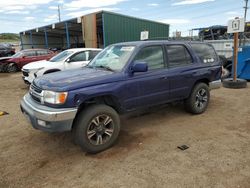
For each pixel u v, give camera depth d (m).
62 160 3.55
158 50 4.64
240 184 2.84
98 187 2.87
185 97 5.14
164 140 4.12
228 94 7.45
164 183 2.89
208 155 3.54
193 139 4.13
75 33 32.59
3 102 7.22
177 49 4.99
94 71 4.20
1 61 15.22
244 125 4.75
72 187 2.89
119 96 3.94
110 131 3.86
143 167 3.27
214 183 2.87
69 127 3.45
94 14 17.48
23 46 31.05
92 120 3.63
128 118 5.32
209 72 5.45
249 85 8.84
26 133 4.62
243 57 9.30
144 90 4.29
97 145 3.71
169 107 6.06
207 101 5.61
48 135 4.49
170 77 4.67
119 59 4.32
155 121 5.10
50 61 9.43
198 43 5.50
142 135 4.37
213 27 14.23
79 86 3.51
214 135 4.28
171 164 3.32
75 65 9.00
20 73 14.83
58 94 3.38
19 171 3.27
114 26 17.69
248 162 3.31
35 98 3.81
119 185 2.89
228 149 3.72
